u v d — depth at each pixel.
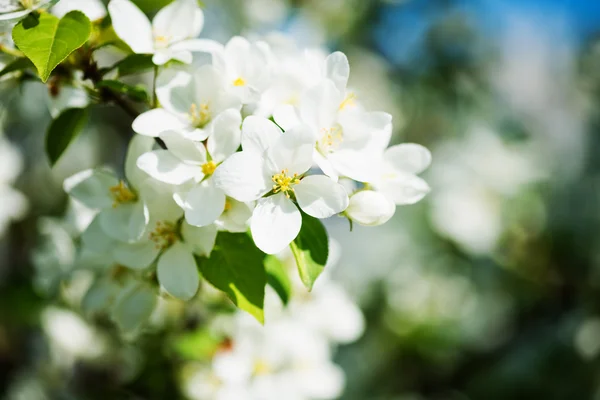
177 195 0.33
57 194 0.69
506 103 0.87
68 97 0.39
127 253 0.35
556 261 0.73
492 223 0.73
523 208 0.73
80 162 0.72
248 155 0.32
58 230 0.48
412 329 0.78
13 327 0.60
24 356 0.61
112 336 0.53
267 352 0.44
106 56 0.55
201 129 0.34
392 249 0.80
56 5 0.37
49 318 0.54
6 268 0.63
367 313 0.79
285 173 0.33
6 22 0.34
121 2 0.36
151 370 0.50
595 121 0.79
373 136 0.35
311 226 0.34
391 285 0.79
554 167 0.77
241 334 0.45
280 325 0.45
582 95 0.84
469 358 0.79
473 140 0.80
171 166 0.33
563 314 0.73
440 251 0.78
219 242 0.35
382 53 0.90
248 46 0.36
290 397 0.44
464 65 0.86
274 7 0.86
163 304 0.47
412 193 0.35
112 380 0.54
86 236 0.36
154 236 0.35
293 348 0.45
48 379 0.57
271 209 0.33
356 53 0.88
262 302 0.34
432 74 0.86
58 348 0.54
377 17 0.89
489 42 0.87
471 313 0.77
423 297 0.78
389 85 0.86
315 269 0.34
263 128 0.33
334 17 0.89
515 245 0.74
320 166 0.33
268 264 0.39
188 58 0.35
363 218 0.34
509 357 0.74
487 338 0.78
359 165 0.34
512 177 0.75
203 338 0.45
